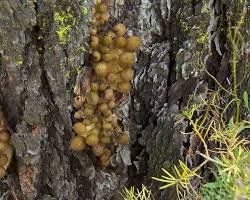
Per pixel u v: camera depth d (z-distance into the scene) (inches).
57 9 27.9
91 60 29.6
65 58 28.9
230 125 29.2
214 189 28.7
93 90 29.7
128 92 31.3
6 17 27.5
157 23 30.7
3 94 30.3
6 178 32.9
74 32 28.4
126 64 29.5
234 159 26.7
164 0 29.9
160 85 31.3
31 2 27.5
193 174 28.8
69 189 33.3
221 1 29.1
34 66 29.2
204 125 31.0
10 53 28.7
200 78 30.5
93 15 28.6
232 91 30.6
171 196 31.9
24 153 31.4
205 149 29.3
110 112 30.7
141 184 34.0
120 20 30.4
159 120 31.4
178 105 31.3
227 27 29.6
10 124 31.1
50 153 32.0
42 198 33.4
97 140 30.4
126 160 32.9
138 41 29.4
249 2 28.5
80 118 30.4
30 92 29.9
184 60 30.1
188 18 29.6
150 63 31.2
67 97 29.9
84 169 32.5
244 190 25.1
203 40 29.6
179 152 31.1
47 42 28.6
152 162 32.5
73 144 30.1
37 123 30.7
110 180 33.5
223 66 30.4
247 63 29.8
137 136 33.0
